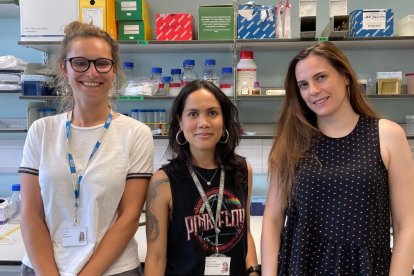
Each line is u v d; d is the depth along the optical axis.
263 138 2.24
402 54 2.37
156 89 2.24
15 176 2.60
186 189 1.27
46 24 2.09
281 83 2.43
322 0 2.38
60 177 1.21
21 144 2.53
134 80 2.28
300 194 1.12
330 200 1.08
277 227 1.23
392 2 2.36
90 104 1.25
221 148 1.35
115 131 1.29
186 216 1.24
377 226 1.06
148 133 1.34
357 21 2.08
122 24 2.13
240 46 2.24
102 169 1.22
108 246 1.19
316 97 1.11
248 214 1.38
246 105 2.43
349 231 1.06
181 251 1.24
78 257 1.19
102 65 1.23
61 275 1.18
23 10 2.09
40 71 2.22
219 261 1.23
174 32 2.14
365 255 1.04
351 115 1.16
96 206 1.20
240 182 1.34
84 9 2.03
